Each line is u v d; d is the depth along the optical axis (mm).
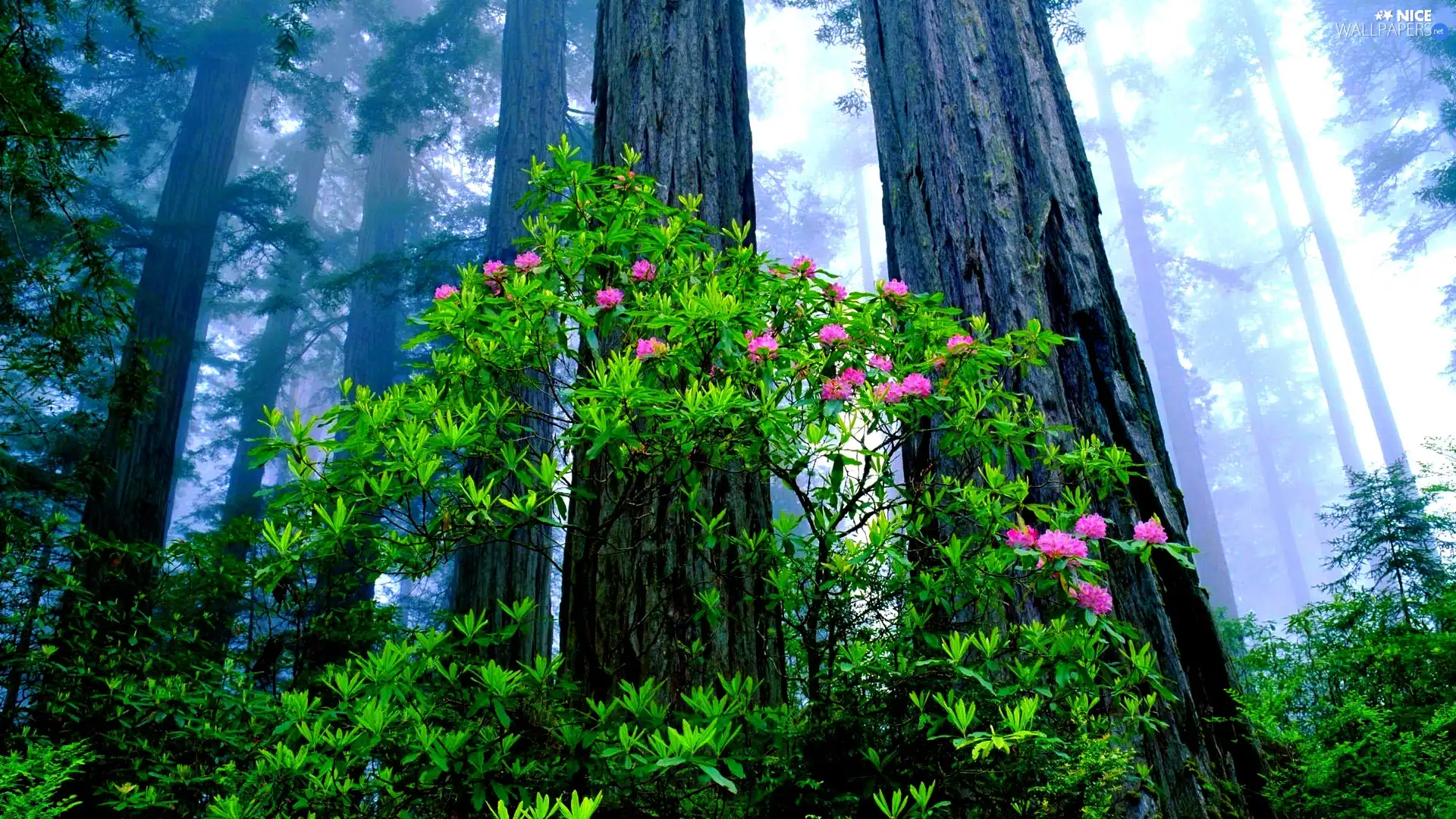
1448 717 2607
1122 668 2422
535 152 10188
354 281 12953
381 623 4145
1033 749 2178
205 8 17641
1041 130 4109
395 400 2521
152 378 5602
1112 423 3469
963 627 2605
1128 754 2262
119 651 3832
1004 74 4262
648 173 4562
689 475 2939
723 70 5043
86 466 6191
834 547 2793
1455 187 17391
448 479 2473
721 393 2414
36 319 4973
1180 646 3131
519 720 2303
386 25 16094
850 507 2773
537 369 2934
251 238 15914
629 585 3418
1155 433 3578
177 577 4324
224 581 4004
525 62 10633
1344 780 2822
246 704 3205
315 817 2094
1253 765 2982
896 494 2924
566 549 3752
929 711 2281
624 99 4848
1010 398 2982
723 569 3414
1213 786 2816
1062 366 3562
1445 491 4266
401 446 2350
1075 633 2299
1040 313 3688
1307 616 3836
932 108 4277
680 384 2914
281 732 2176
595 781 2172
